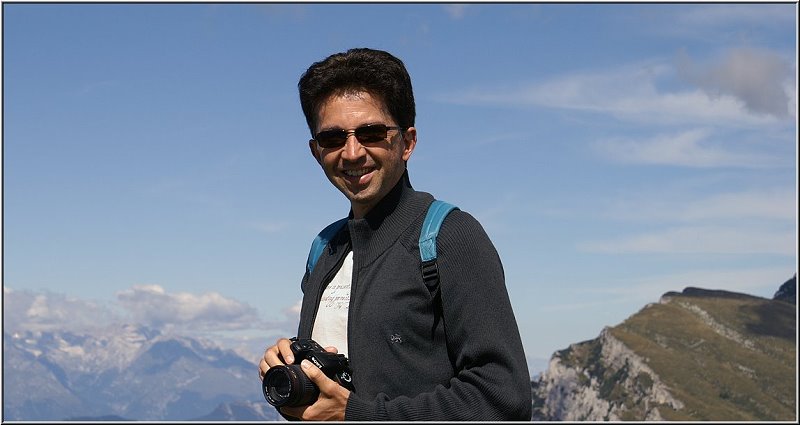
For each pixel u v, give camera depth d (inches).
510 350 77.1
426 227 79.8
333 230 88.7
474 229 79.7
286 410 78.2
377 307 79.1
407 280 79.1
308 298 85.2
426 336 78.7
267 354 80.6
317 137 82.6
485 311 77.7
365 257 81.9
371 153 81.5
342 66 82.7
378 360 78.5
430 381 78.4
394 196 82.3
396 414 76.1
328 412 76.7
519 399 76.3
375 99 82.3
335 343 82.3
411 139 84.5
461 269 78.3
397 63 83.7
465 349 77.5
